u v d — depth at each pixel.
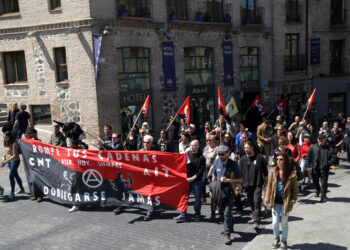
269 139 12.07
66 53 15.63
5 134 9.61
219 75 20.14
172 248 6.54
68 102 16.03
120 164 8.30
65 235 7.27
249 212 8.37
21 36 16.72
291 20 23.70
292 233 7.07
